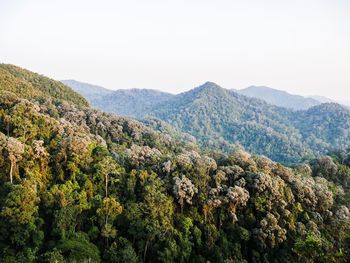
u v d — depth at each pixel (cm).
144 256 5766
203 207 6538
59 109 12044
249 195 6894
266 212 6750
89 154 6875
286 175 7900
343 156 12494
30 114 7544
